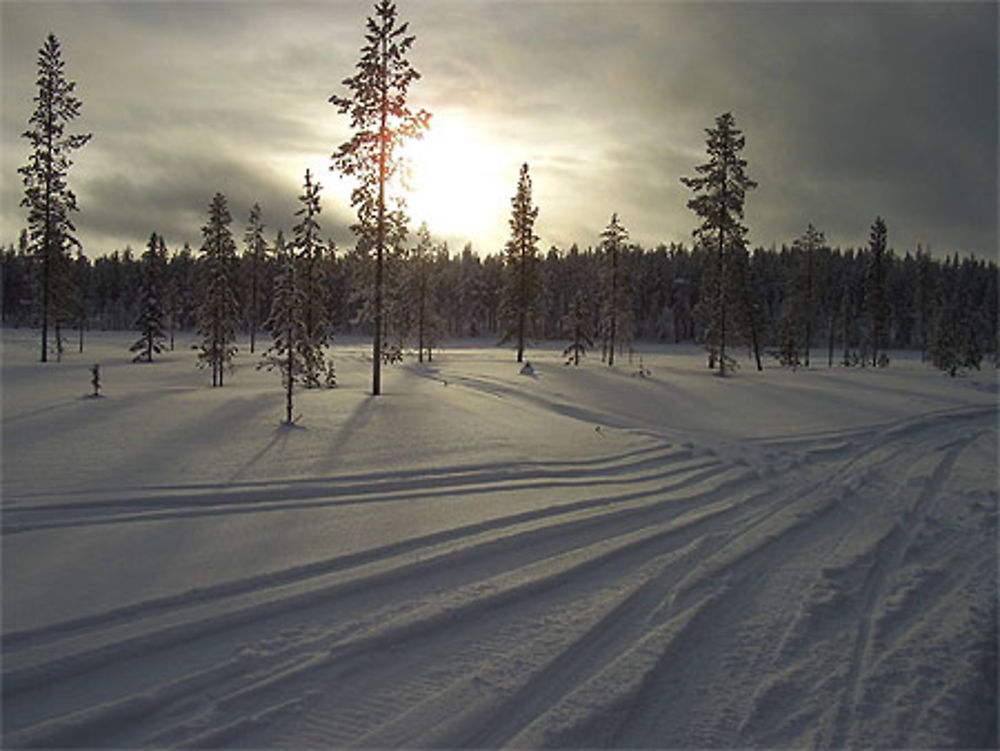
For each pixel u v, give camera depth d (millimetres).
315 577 6773
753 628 6270
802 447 17156
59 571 6578
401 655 5430
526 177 51625
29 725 4285
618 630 6090
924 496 11977
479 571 7297
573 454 14086
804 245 58125
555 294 118562
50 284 42375
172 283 79750
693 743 4488
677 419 21375
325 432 15203
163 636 5387
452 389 26859
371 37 24266
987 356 76125
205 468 11117
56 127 40625
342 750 4188
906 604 6914
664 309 118812
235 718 4473
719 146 38281
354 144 24328
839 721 4770
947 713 4879
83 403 19734
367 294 26391
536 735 4430
